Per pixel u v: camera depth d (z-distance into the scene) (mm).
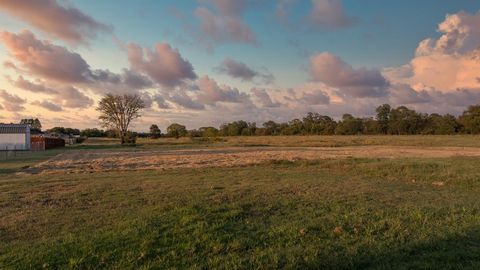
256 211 9008
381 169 18094
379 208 9234
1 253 6188
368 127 111875
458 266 5438
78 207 9914
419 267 5441
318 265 5527
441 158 24000
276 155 35406
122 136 88688
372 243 6484
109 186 13758
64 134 125000
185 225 7406
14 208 9883
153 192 12086
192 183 14344
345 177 16391
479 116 90875
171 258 5883
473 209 9039
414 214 8438
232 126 129500
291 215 8578
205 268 5539
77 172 21938
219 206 9211
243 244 6457
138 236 6684
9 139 61219
